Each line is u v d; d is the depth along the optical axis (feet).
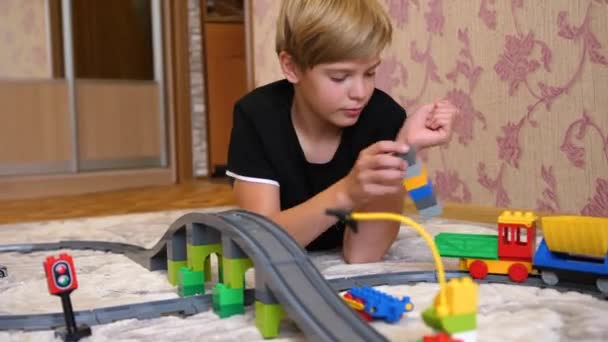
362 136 3.95
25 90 9.93
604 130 5.09
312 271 2.63
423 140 3.32
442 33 6.27
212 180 11.41
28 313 3.12
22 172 9.96
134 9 11.02
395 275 3.46
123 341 2.61
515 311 2.86
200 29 11.53
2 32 10.01
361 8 3.33
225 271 2.97
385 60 6.89
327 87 3.40
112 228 5.90
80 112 10.45
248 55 8.41
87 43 10.52
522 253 3.33
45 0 10.23
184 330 2.73
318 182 3.98
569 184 5.38
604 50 5.04
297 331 2.70
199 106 11.67
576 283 3.18
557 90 5.39
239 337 2.63
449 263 3.94
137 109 11.04
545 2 5.40
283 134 3.88
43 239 5.46
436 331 2.10
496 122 5.90
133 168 11.00
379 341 2.21
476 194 6.16
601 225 3.01
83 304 3.25
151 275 3.87
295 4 3.53
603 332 2.53
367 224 3.87
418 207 3.05
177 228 3.52
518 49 5.65
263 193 3.85
